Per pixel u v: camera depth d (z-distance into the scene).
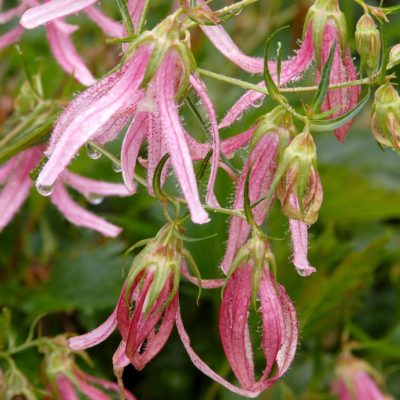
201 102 0.32
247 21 0.61
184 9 0.29
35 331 0.49
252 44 0.60
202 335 0.52
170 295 0.30
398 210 0.53
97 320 0.51
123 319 0.30
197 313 0.52
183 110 0.54
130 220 0.50
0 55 0.54
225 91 0.57
